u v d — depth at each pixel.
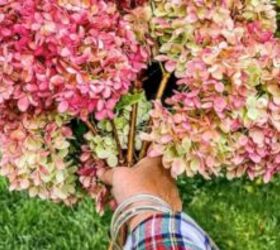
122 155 1.27
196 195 3.28
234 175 1.26
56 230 3.12
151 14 1.25
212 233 3.09
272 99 1.22
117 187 1.18
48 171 1.29
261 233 3.12
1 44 1.20
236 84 1.17
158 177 1.20
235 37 1.20
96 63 1.17
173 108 1.19
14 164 1.29
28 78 1.17
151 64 1.29
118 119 1.27
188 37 1.21
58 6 1.17
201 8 1.21
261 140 1.21
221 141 1.19
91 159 1.29
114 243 1.14
